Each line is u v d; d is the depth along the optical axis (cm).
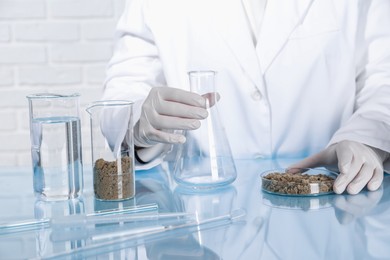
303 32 190
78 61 299
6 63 296
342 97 194
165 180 156
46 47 297
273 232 110
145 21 200
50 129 133
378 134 157
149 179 158
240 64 189
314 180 137
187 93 147
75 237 110
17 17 294
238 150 197
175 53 198
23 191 147
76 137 136
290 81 191
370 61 195
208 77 141
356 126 161
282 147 198
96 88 301
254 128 194
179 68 198
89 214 122
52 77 299
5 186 153
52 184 135
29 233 113
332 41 190
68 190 136
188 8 195
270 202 131
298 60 190
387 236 107
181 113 144
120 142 134
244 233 110
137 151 166
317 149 198
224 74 192
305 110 194
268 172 150
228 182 145
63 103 133
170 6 197
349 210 124
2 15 293
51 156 134
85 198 138
